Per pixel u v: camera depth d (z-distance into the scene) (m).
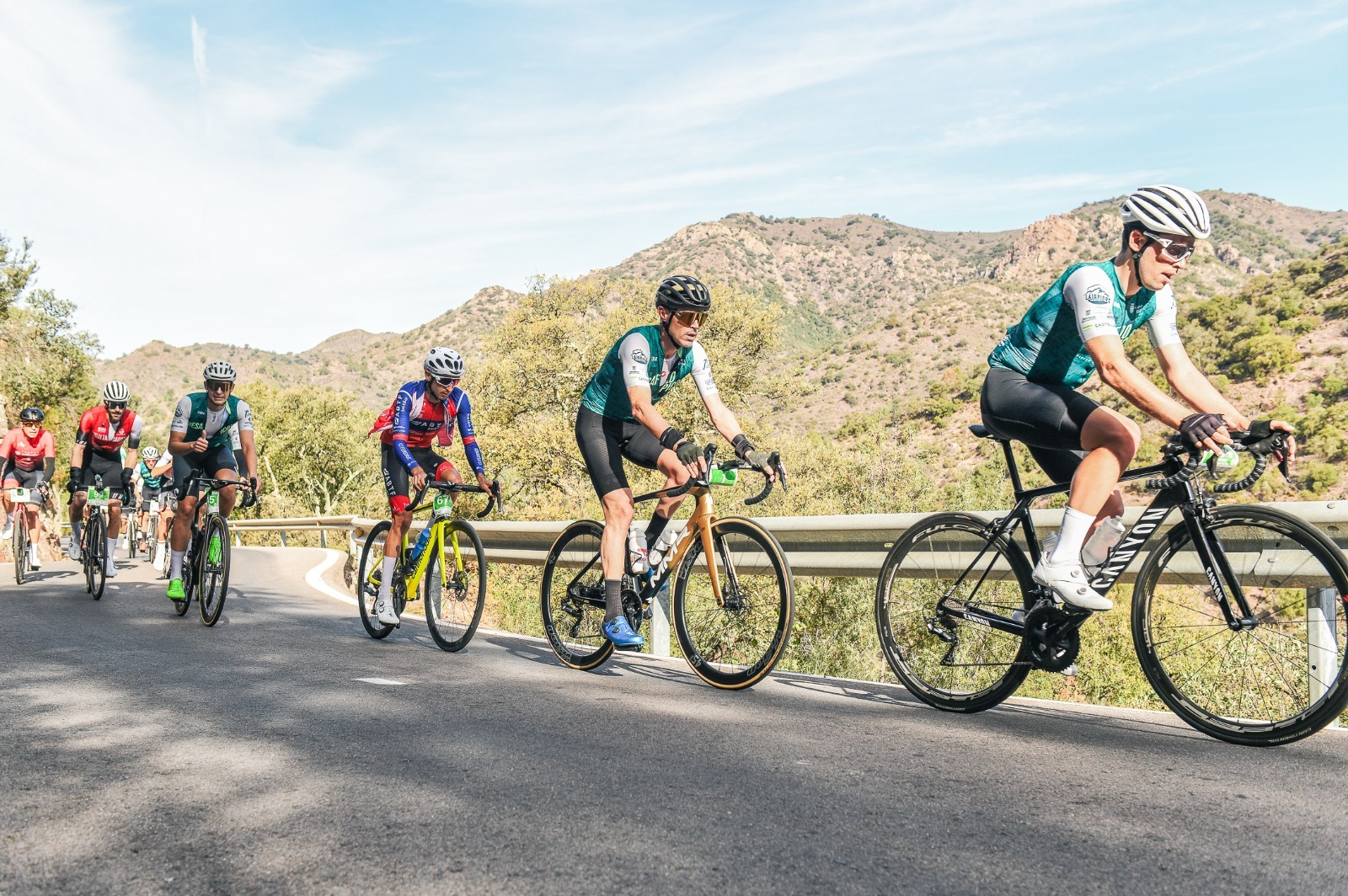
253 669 4.74
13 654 5.17
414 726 3.46
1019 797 2.57
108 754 3.04
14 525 9.91
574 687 4.35
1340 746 3.15
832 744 3.21
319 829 2.32
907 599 4.16
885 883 1.99
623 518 4.68
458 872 2.05
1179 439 3.19
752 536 4.34
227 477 6.63
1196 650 3.44
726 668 4.45
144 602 8.05
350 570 10.97
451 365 5.86
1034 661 3.62
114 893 1.96
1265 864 2.06
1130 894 1.92
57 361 31.28
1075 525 3.40
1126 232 3.38
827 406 160.00
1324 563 3.10
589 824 2.36
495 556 7.66
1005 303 197.00
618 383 4.64
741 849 2.18
